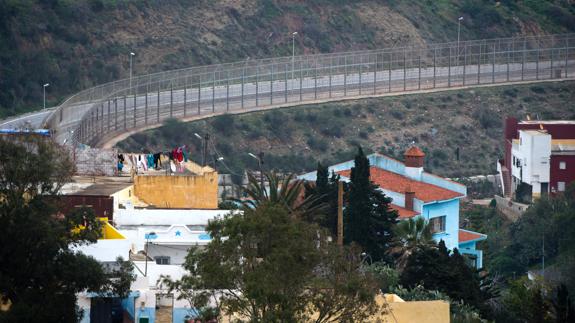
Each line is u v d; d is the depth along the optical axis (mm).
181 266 147250
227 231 120375
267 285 115562
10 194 134750
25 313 126438
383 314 124375
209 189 190875
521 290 193250
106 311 138750
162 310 145750
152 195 189500
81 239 137625
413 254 181875
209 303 129000
